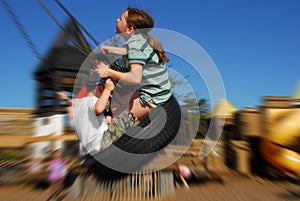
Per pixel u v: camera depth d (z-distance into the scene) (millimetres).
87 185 1658
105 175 1658
